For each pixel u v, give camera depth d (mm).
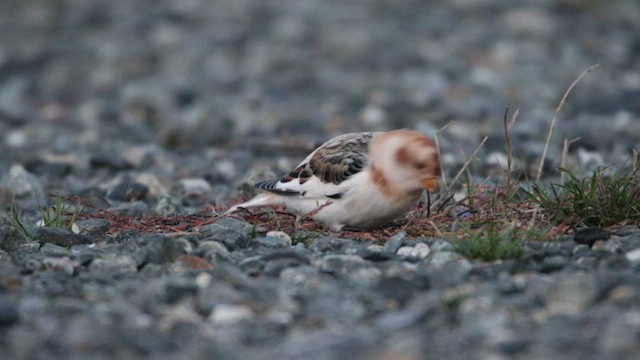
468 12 30516
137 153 17500
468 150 17141
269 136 19734
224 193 14508
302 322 7895
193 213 12422
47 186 15344
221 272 8977
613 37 28109
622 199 10789
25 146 19250
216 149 18906
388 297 8352
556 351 7078
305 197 10719
